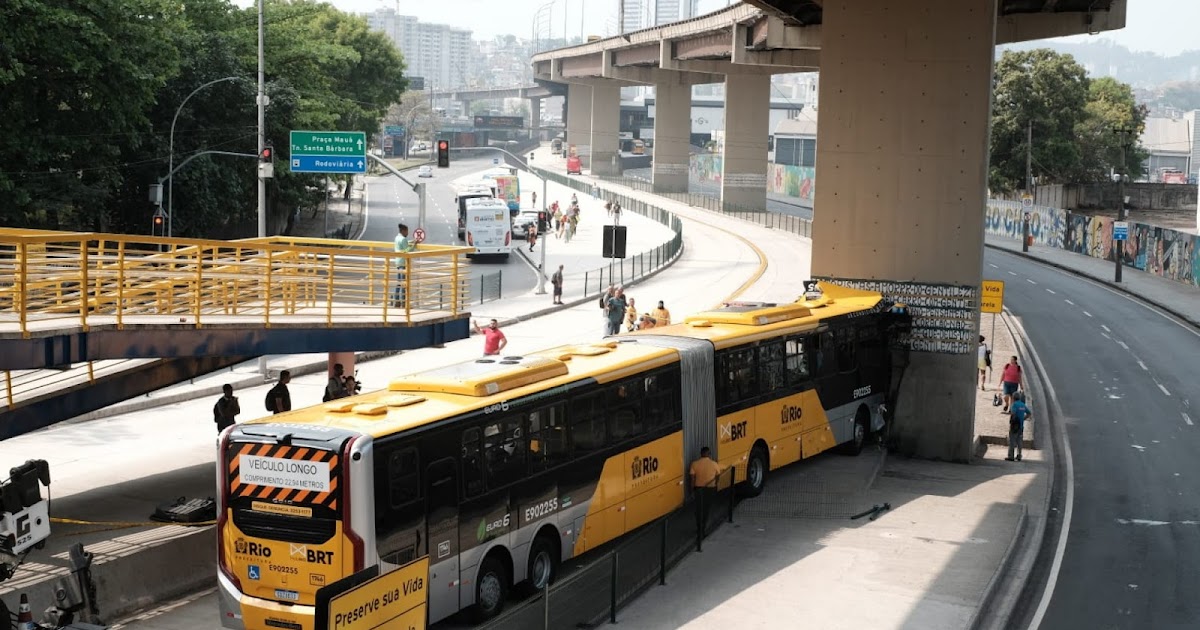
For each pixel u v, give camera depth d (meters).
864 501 26.34
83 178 49.91
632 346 22.92
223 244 21.38
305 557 15.23
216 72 61.94
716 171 183.75
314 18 100.56
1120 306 69.75
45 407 20.12
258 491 15.49
